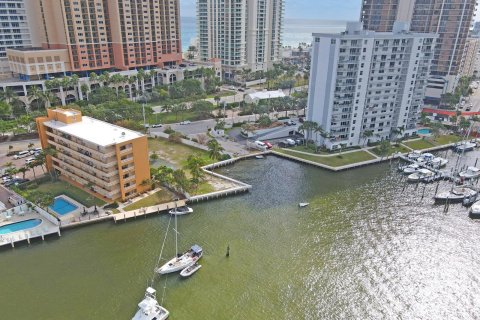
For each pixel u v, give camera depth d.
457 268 83.62
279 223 98.94
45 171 122.19
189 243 89.38
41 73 190.50
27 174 119.56
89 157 102.44
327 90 141.38
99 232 92.81
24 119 149.50
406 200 112.81
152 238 90.94
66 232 92.56
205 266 81.75
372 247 90.00
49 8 193.88
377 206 108.94
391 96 154.50
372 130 156.38
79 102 182.00
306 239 92.44
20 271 78.88
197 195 109.19
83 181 110.31
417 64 153.25
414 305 73.44
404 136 165.00
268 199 111.56
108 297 72.31
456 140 164.25
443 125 172.12
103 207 101.12
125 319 67.69
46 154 113.06
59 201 103.94
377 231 96.56
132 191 107.50
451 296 75.88
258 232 94.62
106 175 99.31
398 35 143.88
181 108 184.50
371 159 141.88
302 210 105.81
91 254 84.62
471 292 77.00
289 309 71.31
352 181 125.19
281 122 175.50
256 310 70.75
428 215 104.88
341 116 145.88
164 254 84.94
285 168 134.38
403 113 160.62
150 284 75.94
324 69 140.00
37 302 70.69
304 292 75.50
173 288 75.25
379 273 81.44
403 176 130.00
